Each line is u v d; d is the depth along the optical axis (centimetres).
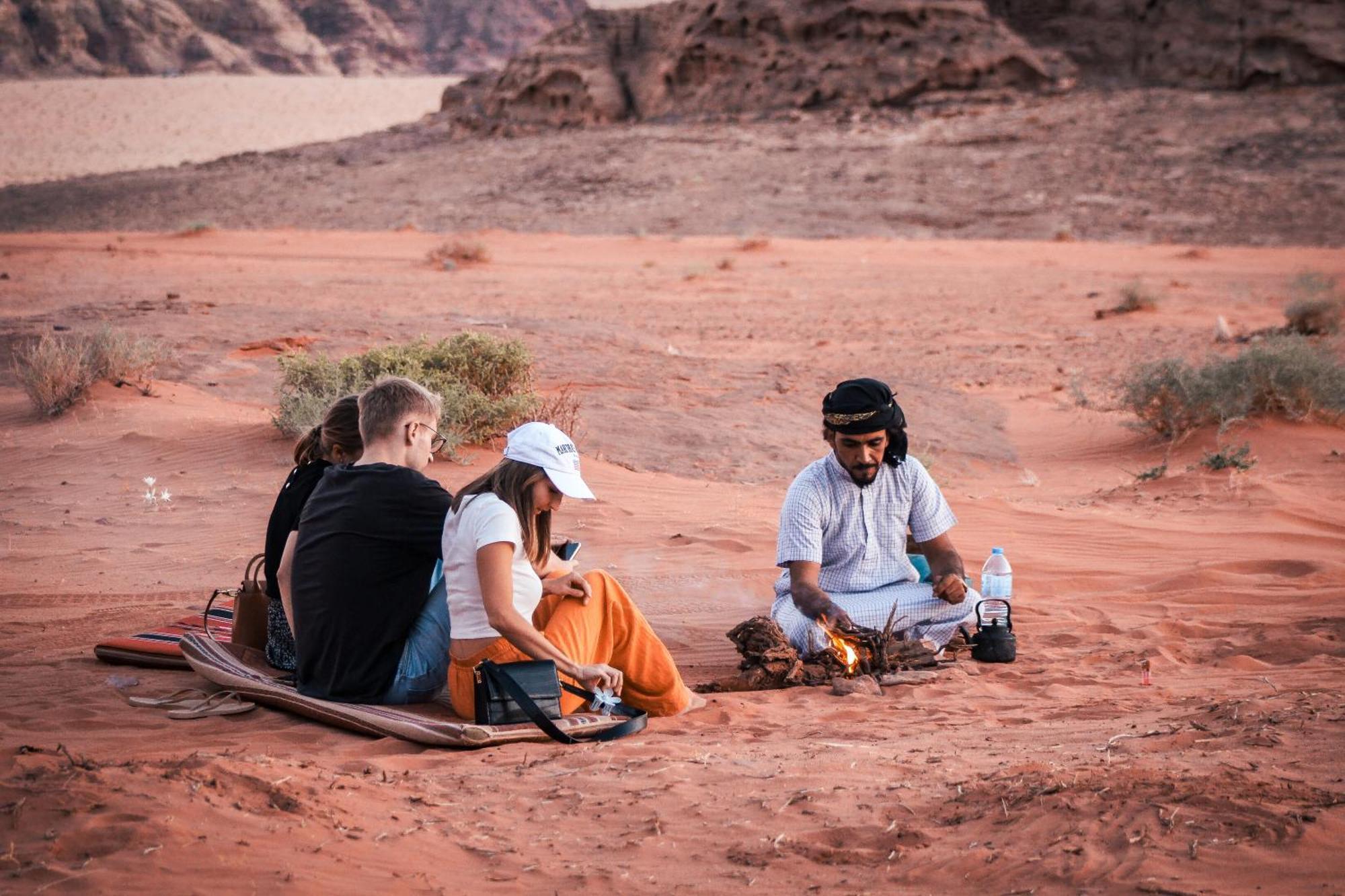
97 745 438
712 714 515
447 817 344
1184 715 454
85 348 1304
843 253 3944
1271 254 3972
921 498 618
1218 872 279
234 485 976
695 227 4859
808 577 592
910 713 507
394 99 17800
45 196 6944
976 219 4850
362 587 493
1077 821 314
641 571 785
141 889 268
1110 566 819
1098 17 7062
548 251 3997
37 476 1016
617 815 351
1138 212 4819
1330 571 771
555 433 480
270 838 301
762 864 307
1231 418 1309
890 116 6475
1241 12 6625
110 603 703
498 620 463
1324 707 427
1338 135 5622
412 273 3272
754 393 1453
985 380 1725
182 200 6469
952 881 291
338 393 1101
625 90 7650
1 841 288
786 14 7075
